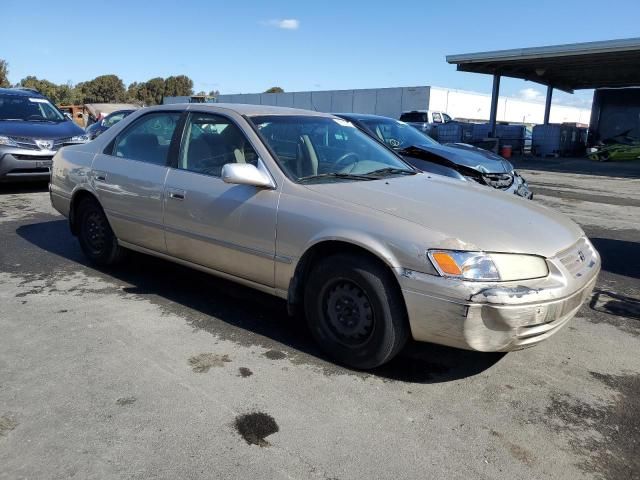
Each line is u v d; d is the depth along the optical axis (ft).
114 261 16.69
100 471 7.89
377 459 8.36
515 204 12.15
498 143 75.66
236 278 13.01
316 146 13.56
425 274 9.71
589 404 10.16
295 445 8.63
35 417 9.14
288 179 12.00
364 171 13.46
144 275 16.65
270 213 11.80
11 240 20.39
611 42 59.93
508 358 11.91
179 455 8.30
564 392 10.57
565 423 9.52
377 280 10.28
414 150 25.54
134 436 8.71
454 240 9.79
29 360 11.08
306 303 11.61
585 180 50.88
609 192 42.16
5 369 10.70
